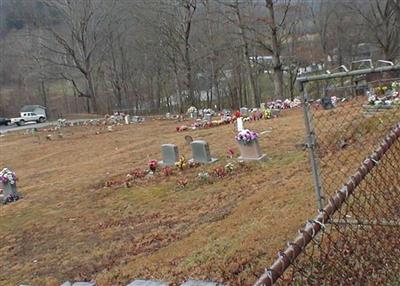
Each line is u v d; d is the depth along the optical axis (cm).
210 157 1366
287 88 4756
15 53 5584
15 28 5994
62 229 1013
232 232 687
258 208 777
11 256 904
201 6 4088
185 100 5278
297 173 986
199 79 5378
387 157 496
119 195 1207
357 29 4816
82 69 5062
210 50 4178
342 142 789
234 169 1207
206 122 2395
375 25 4241
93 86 5738
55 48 4988
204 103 5906
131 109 5678
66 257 842
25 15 5059
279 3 2986
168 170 1324
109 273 695
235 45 3956
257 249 563
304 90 415
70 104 6550
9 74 6462
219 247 621
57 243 929
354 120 823
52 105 6594
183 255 656
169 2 4062
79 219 1063
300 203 704
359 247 401
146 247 805
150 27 4578
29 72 5434
